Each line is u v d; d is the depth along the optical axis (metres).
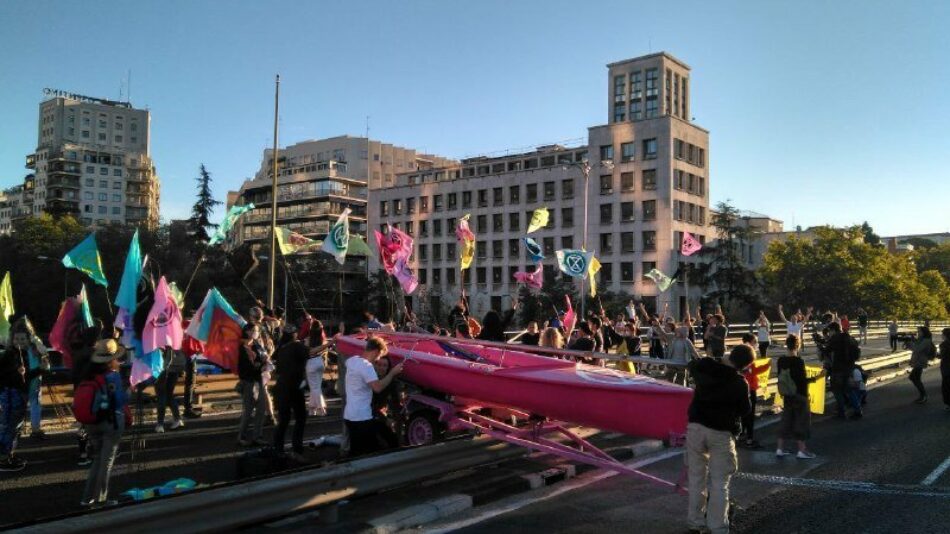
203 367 16.80
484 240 79.69
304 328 13.05
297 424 8.73
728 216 62.41
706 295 64.31
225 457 8.85
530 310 63.28
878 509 6.93
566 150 84.38
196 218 62.78
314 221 100.62
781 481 8.12
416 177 100.31
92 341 7.36
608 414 7.82
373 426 7.48
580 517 6.62
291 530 5.90
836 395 13.10
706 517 6.08
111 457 6.47
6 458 8.16
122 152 132.12
